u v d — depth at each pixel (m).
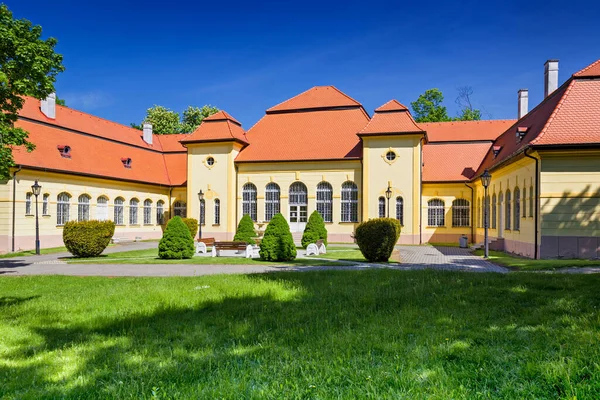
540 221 19.08
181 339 6.92
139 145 40.62
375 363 5.42
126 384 4.93
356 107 36.72
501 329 6.68
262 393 4.52
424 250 26.56
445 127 38.16
